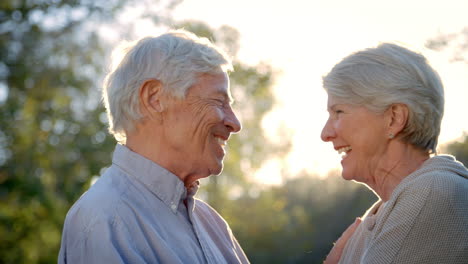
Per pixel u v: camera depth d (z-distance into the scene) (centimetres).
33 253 1232
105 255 205
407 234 195
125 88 234
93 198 217
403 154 213
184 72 232
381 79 209
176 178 233
